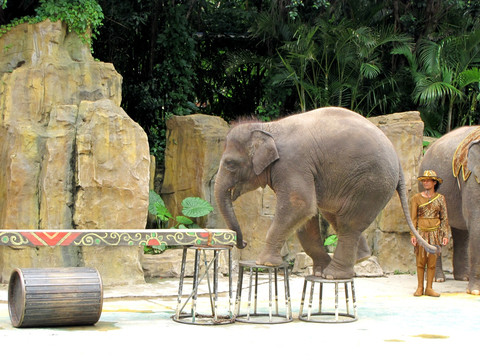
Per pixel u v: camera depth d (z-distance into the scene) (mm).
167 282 9844
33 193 9273
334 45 14469
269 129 7277
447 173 10180
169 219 12023
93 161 9359
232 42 16391
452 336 5949
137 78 14930
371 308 7750
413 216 9008
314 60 14648
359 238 7562
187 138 12000
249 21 15836
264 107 15844
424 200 8961
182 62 14398
